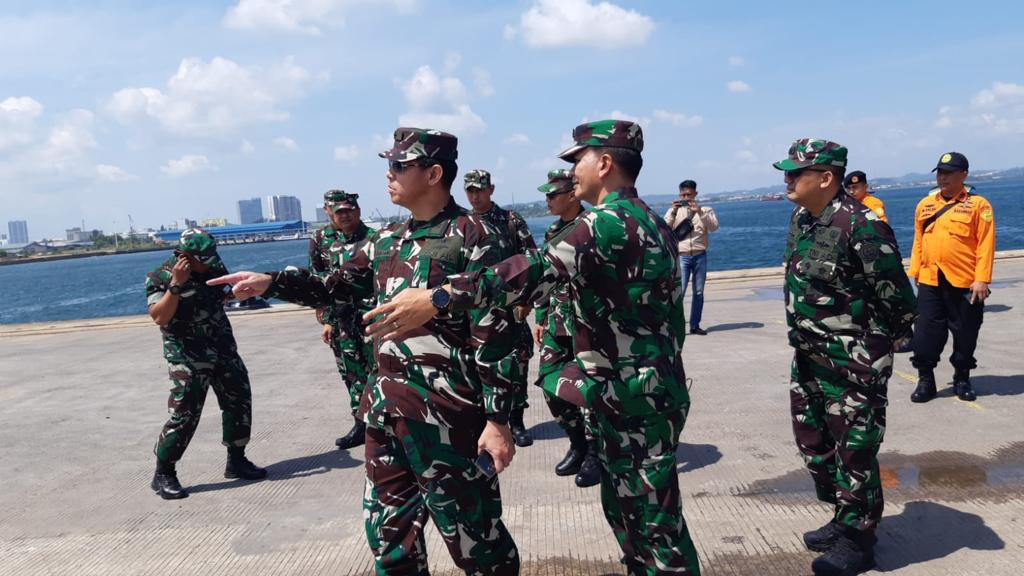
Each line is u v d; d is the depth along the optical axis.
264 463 5.61
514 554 2.92
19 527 4.51
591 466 4.71
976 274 5.76
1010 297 10.90
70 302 50.03
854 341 3.33
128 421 7.02
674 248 2.67
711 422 5.86
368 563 3.82
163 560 3.95
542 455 5.40
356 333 5.65
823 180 3.39
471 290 2.32
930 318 5.98
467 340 2.74
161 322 4.79
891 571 3.39
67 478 5.43
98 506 4.82
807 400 3.64
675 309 2.69
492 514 2.84
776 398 6.44
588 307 2.59
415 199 2.86
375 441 2.86
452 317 2.72
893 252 3.25
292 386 8.19
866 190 7.96
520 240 5.78
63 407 7.69
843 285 3.34
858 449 3.35
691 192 9.46
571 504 4.43
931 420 5.61
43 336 13.95
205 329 4.93
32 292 64.62
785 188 3.53
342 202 5.70
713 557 3.63
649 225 2.56
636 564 2.82
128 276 81.94
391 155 2.84
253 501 4.80
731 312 11.43
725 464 4.93
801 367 3.64
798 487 4.47
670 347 2.65
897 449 5.02
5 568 3.92
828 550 3.46
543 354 3.93
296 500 4.78
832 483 3.59
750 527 3.95
